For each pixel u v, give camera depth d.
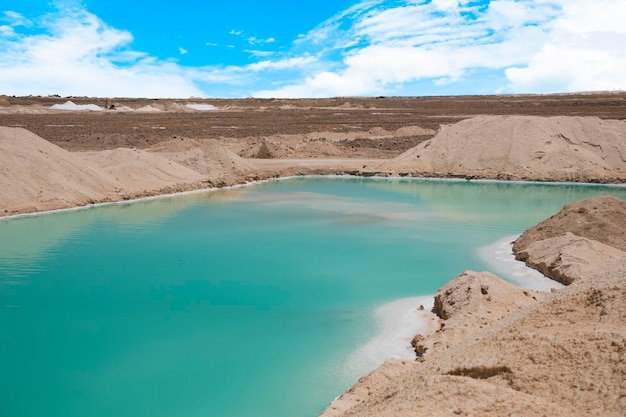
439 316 11.66
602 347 5.28
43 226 21.06
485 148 37.94
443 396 5.25
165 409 8.00
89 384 8.74
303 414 7.91
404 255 16.95
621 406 4.52
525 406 4.73
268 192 31.11
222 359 9.66
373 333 10.80
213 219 22.86
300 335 10.72
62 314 11.84
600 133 37.81
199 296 13.06
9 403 8.12
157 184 30.28
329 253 17.19
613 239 16.36
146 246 18.06
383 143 52.66
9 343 10.30
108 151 32.56
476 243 18.53
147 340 10.46
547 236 17.03
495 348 6.08
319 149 47.47
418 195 29.75
